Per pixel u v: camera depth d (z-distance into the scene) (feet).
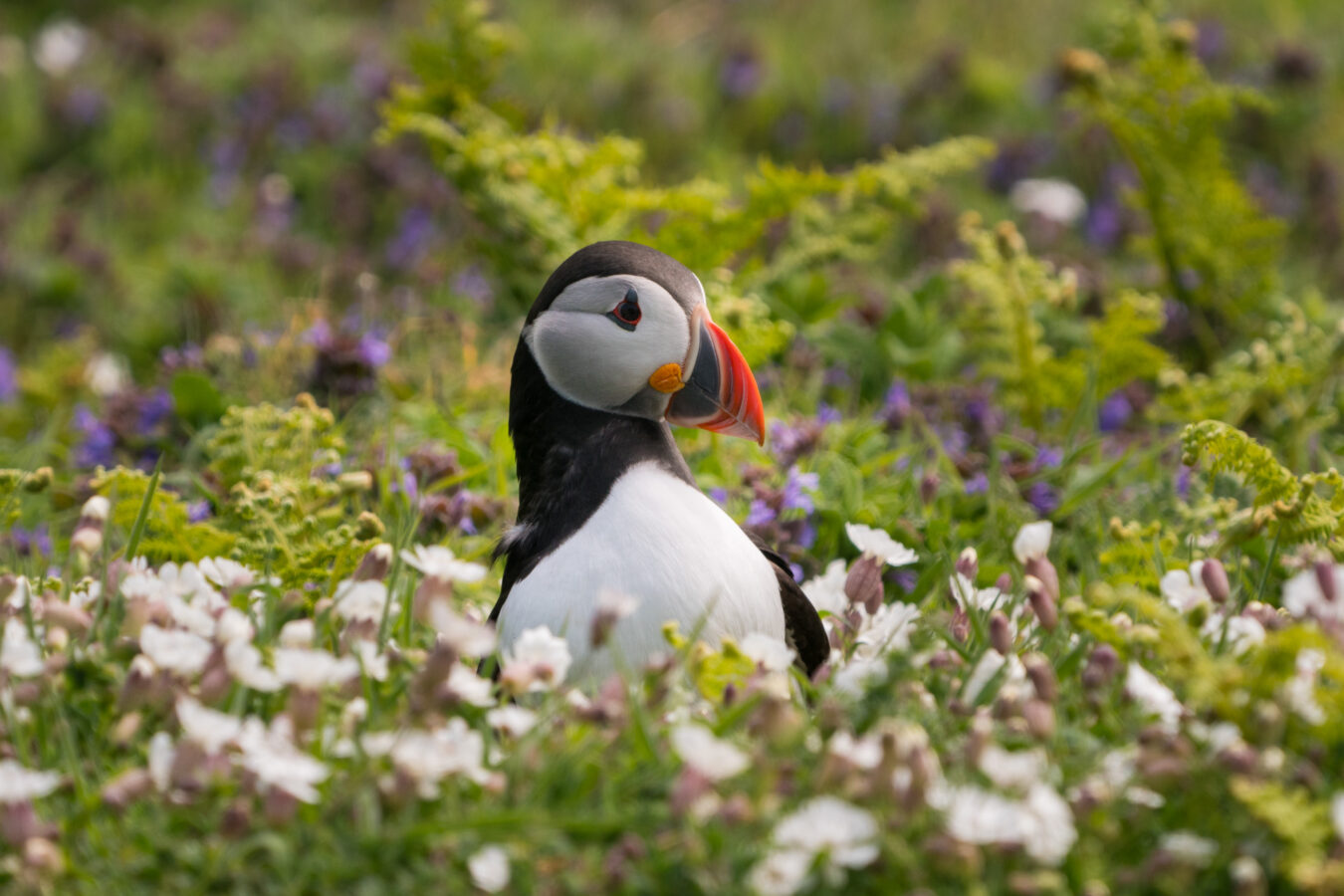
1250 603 20.52
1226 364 33.27
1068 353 37.91
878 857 15.20
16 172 65.82
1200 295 40.55
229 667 17.17
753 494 28.58
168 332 50.57
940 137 64.64
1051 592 20.31
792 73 70.08
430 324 41.34
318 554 23.52
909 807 15.05
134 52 71.05
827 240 40.55
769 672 18.13
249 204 61.87
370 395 36.52
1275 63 62.64
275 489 24.94
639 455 21.31
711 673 18.37
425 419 34.35
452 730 16.94
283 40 74.64
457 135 38.22
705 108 67.87
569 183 38.40
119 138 66.59
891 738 15.12
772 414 34.81
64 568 26.35
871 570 21.99
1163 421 36.45
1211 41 66.49
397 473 29.73
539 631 17.79
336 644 19.97
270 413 29.43
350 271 50.01
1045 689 17.48
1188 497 30.01
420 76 40.98
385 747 16.08
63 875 15.65
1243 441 22.53
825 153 65.67
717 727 16.97
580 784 16.48
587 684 19.75
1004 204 59.98
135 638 18.88
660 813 15.70
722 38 73.41
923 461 33.37
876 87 67.77
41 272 55.67
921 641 18.12
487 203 38.19
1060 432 35.86
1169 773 15.76
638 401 21.54
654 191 38.06
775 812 15.56
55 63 71.00
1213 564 19.60
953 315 43.37
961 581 22.39
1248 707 16.55
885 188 38.22
